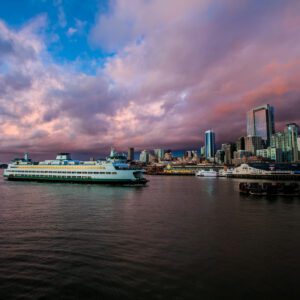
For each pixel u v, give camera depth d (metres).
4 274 19.92
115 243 27.88
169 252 25.00
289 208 53.72
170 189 107.12
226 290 17.52
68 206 55.22
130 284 18.30
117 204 58.94
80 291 17.31
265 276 19.75
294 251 25.50
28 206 54.94
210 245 27.31
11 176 141.62
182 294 16.95
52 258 23.30
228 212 48.47
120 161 126.69
